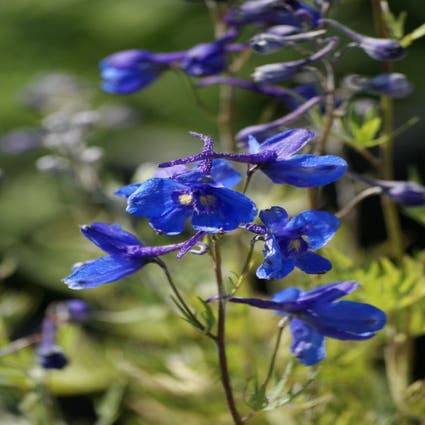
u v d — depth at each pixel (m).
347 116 5.87
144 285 7.45
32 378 6.55
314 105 5.57
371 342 7.10
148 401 7.55
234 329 7.34
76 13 16.42
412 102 14.15
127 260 4.40
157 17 16.03
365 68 14.05
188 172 4.03
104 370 7.71
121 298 8.88
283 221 4.18
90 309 6.95
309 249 4.21
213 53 6.20
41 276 9.73
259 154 4.19
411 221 9.98
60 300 10.22
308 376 5.52
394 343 6.62
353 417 6.29
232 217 3.99
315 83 6.16
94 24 16.25
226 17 6.14
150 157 12.98
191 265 7.85
